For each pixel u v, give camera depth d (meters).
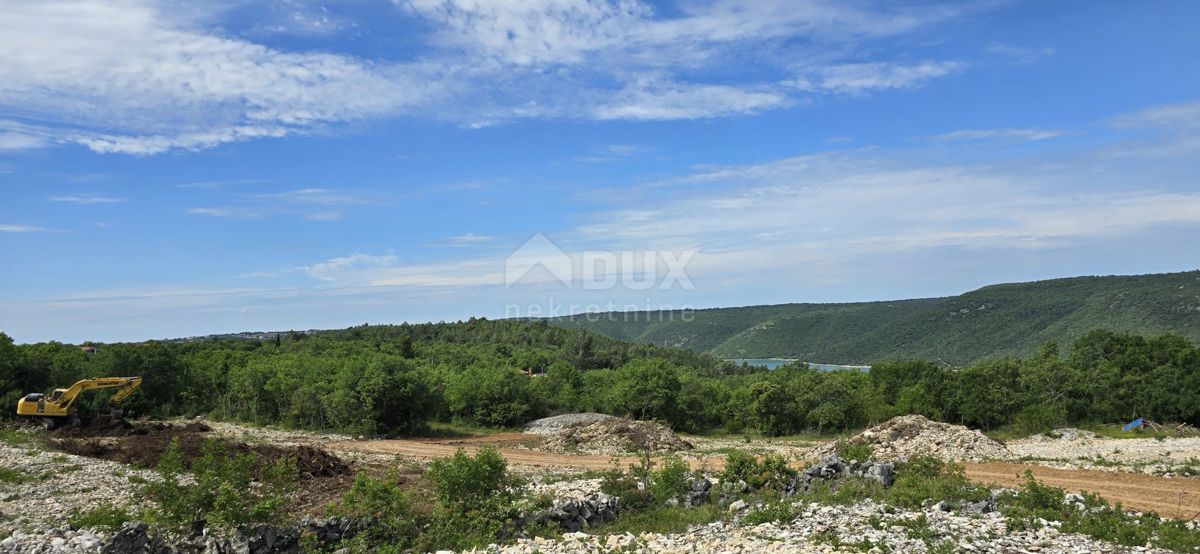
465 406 69.00
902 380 74.50
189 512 19.72
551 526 21.98
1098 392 64.00
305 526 20.20
